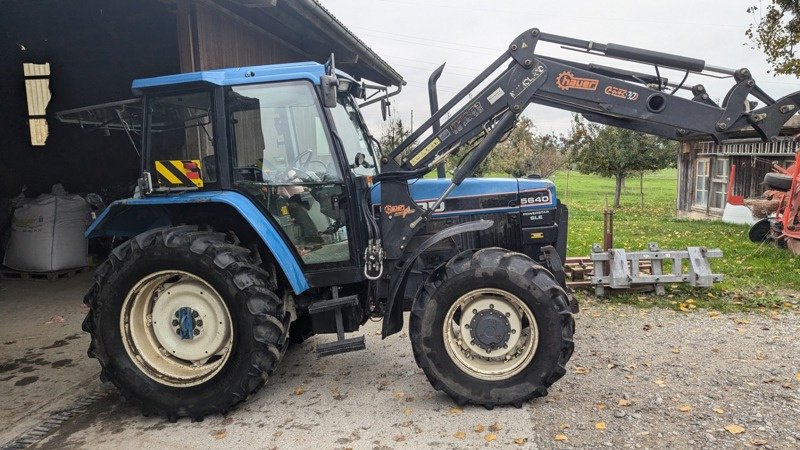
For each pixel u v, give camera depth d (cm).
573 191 2786
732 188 1178
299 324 413
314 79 342
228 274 322
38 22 785
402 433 301
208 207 359
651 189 3005
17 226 700
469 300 332
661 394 336
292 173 353
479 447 283
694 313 500
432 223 384
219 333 335
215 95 339
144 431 318
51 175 893
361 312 368
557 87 347
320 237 354
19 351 459
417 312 326
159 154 356
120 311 333
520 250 395
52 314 558
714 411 312
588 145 1811
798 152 753
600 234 1048
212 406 324
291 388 369
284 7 612
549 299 315
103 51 838
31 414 344
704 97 351
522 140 1956
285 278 362
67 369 419
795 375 357
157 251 327
